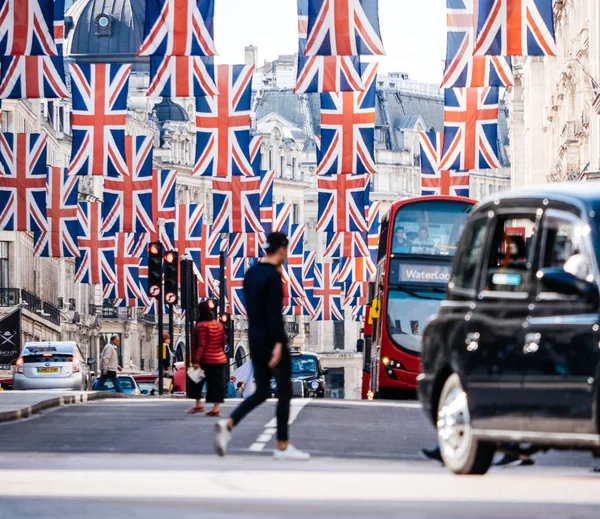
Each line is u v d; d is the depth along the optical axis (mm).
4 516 24031
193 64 93188
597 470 35594
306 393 135000
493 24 82062
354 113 105750
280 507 25531
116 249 157125
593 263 29047
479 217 32875
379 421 58500
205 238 162000
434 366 33750
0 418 58094
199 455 40188
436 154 121938
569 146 135500
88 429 52688
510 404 30531
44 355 117375
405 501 26703
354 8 82562
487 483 30672
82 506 25703
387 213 94875
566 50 148125
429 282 93062
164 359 107938
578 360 28781
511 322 30719
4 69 89438
